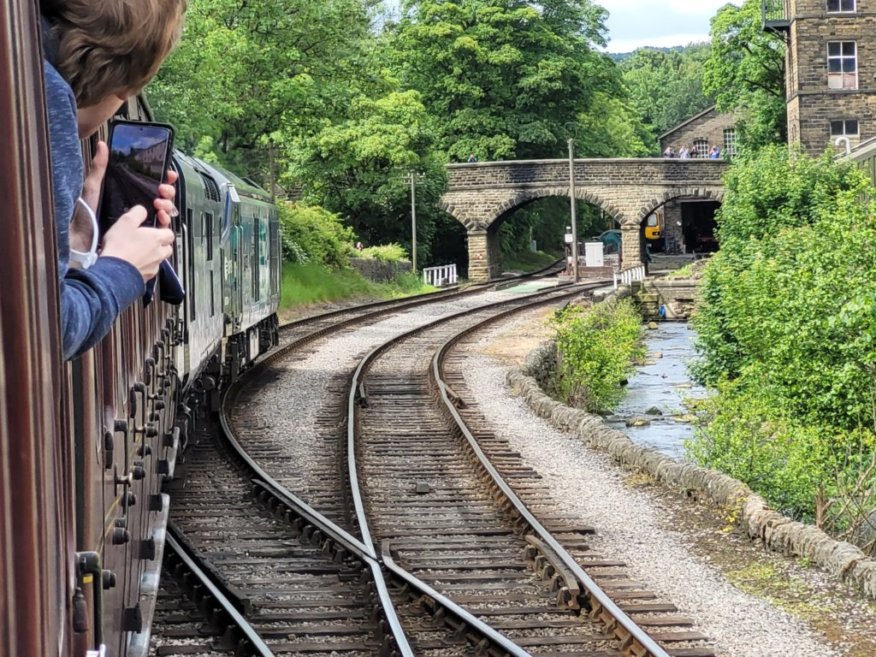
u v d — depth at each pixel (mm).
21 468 1642
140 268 2227
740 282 18844
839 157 33812
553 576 9141
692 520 11273
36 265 1727
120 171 2943
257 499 12297
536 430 16688
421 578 9273
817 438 13266
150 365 6293
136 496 5309
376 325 35500
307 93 40406
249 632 7531
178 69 33625
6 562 1588
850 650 7535
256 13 40156
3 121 1631
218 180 16875
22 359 1646
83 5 2100
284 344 28938
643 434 20547
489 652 7480
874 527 12070
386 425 17391
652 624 7973
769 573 9320
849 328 14977
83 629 2371
